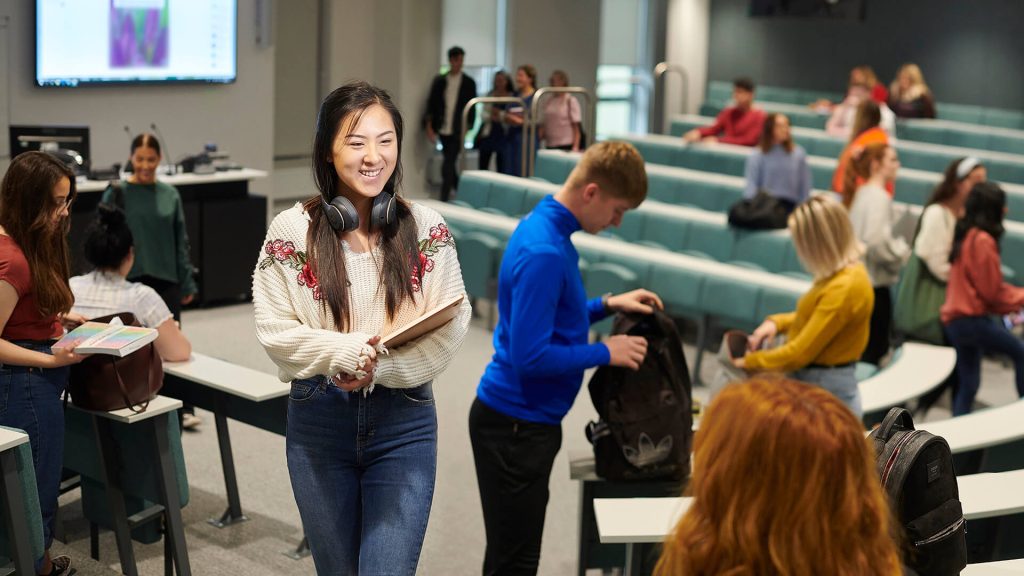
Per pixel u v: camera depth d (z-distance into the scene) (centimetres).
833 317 363
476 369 671
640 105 1577
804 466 131
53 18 852
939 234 572
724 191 876
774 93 1600
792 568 131
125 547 383
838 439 132
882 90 1290
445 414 586
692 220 753
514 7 1309
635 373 313
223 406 431
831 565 131
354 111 205
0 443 290
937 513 187
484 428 308
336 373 200
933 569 189
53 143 742
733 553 134
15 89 846
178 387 442
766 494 132
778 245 708
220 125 978
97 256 404
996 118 1409
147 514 385
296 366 203
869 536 134
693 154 1058
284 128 1191
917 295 582
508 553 314
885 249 585
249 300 834
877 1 1507
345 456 212
